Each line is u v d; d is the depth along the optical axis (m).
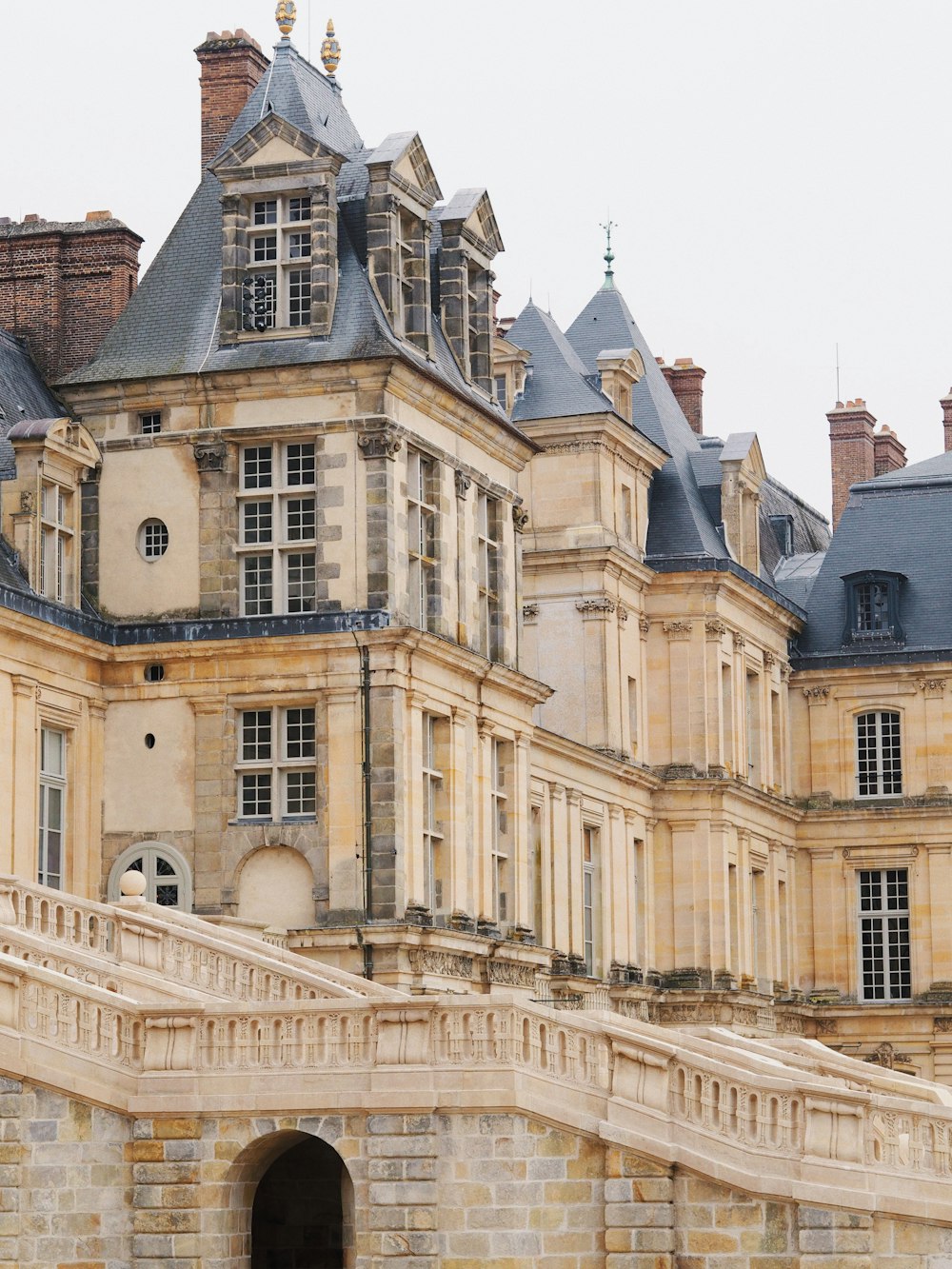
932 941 85.44
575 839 71.81
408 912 56.41
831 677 87.56
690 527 79.81
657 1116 41.66
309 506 58.22
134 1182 42.41
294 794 57.56
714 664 79.00
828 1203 40.38
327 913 56.44
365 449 57.50
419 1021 42.09
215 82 64.56
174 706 58.22
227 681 57.81
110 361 60.00
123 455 59.31
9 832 54.31
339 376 57.81
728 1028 75.81
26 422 57.56
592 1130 41.59
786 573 91.25
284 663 57.56
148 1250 42.16
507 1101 41.59
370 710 56.84
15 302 64.31
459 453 61.81
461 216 63.28
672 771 78.44
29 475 56.72
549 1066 42.19
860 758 87.31
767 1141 41.28
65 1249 42.31
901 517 89.56
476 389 63.75
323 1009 42.56
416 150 60.81
